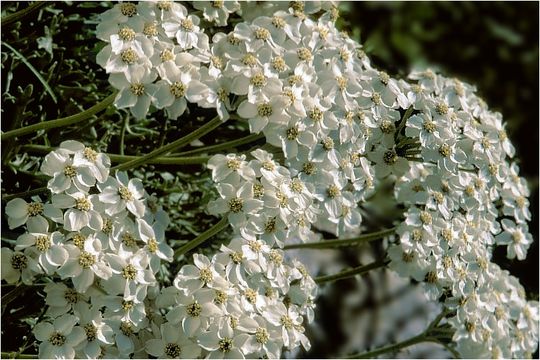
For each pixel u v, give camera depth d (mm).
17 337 620
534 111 950
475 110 655
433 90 652
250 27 604
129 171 677
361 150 613
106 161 578
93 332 572
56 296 573
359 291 757
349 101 608
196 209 696
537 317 679
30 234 568
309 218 603
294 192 594
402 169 628
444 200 635
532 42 960
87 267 566
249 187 588
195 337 574
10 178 636
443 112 624
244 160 595
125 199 577
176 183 688
